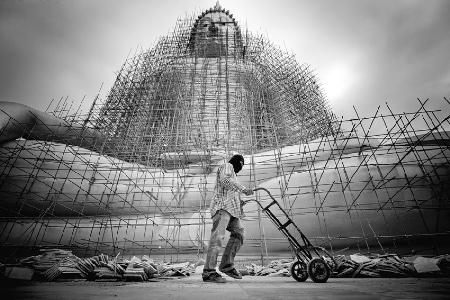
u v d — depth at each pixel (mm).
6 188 7062
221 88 11484
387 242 6148
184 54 12445
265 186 7133
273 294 1951
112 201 7418
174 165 8398
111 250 6973
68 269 3799
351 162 6938
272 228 6562
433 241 5613
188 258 6895
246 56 12836
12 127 7602
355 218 6242
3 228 6898
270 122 10414
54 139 8469
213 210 3527
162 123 9711
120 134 9289
